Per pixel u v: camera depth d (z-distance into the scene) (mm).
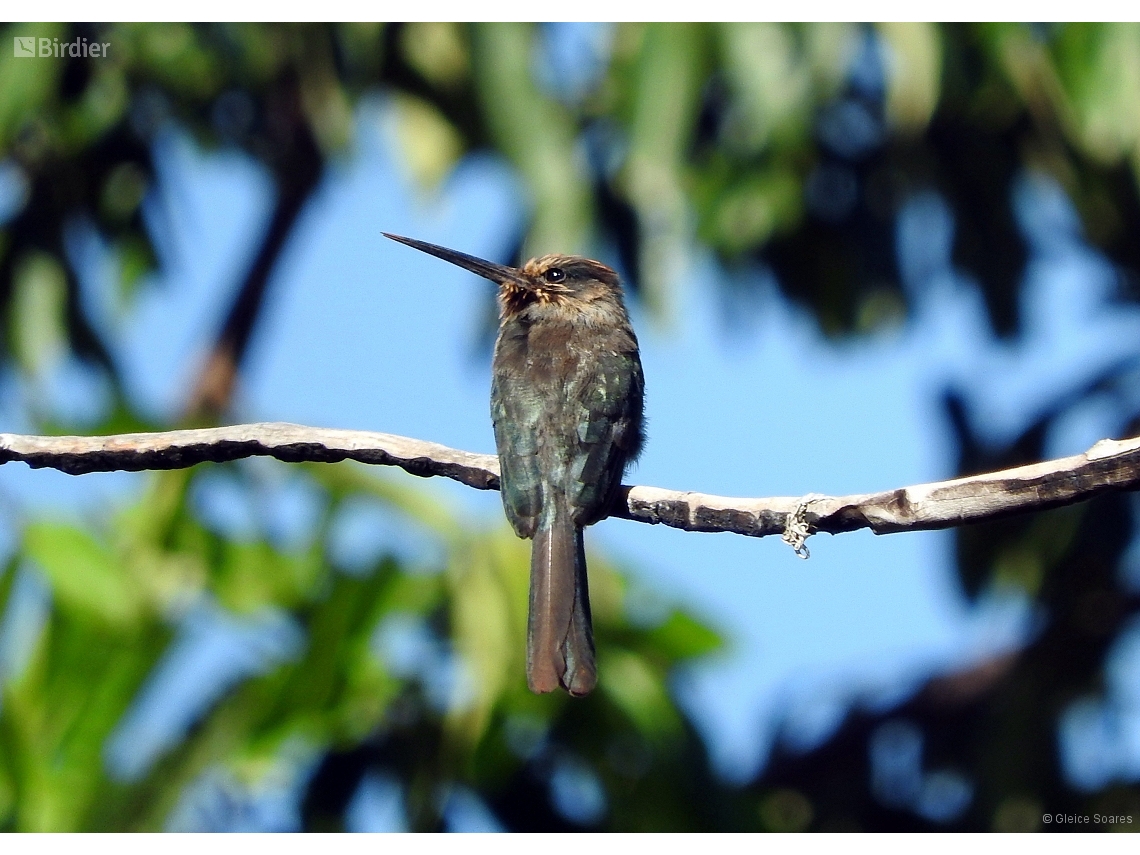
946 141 13125
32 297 13078
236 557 9680
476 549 9461
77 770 9164
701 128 12891
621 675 9656
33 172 13211
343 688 9414
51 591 9250
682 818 9617
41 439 7715
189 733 9320
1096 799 12555
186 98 13383
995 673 13430
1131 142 11625
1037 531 12703
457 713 9188
